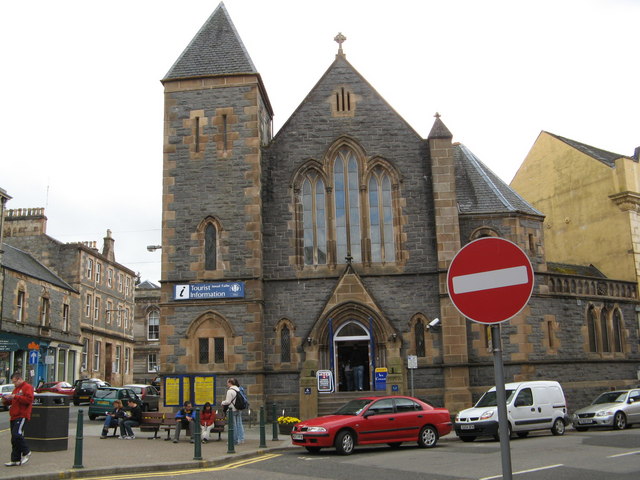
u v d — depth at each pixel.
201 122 31.08
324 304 29.55
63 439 19.39
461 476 14.50
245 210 30.16
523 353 30.83
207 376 28.02
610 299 35.88
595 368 33.84
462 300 6.73
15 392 16.22
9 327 50.34
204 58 32.03
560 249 44.28
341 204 31.31
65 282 62.94
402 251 30.55
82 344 63.31
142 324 79.25
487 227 32.22
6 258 52.53
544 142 46.59
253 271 29.58
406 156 31.36
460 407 28.53
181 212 30.39
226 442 22.47
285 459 18.64
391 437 20.42
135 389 39.12
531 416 23.67
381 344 29.27
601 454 17.83
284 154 31.61
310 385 28.28
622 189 40.44
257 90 31.31
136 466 16.14
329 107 31.98
